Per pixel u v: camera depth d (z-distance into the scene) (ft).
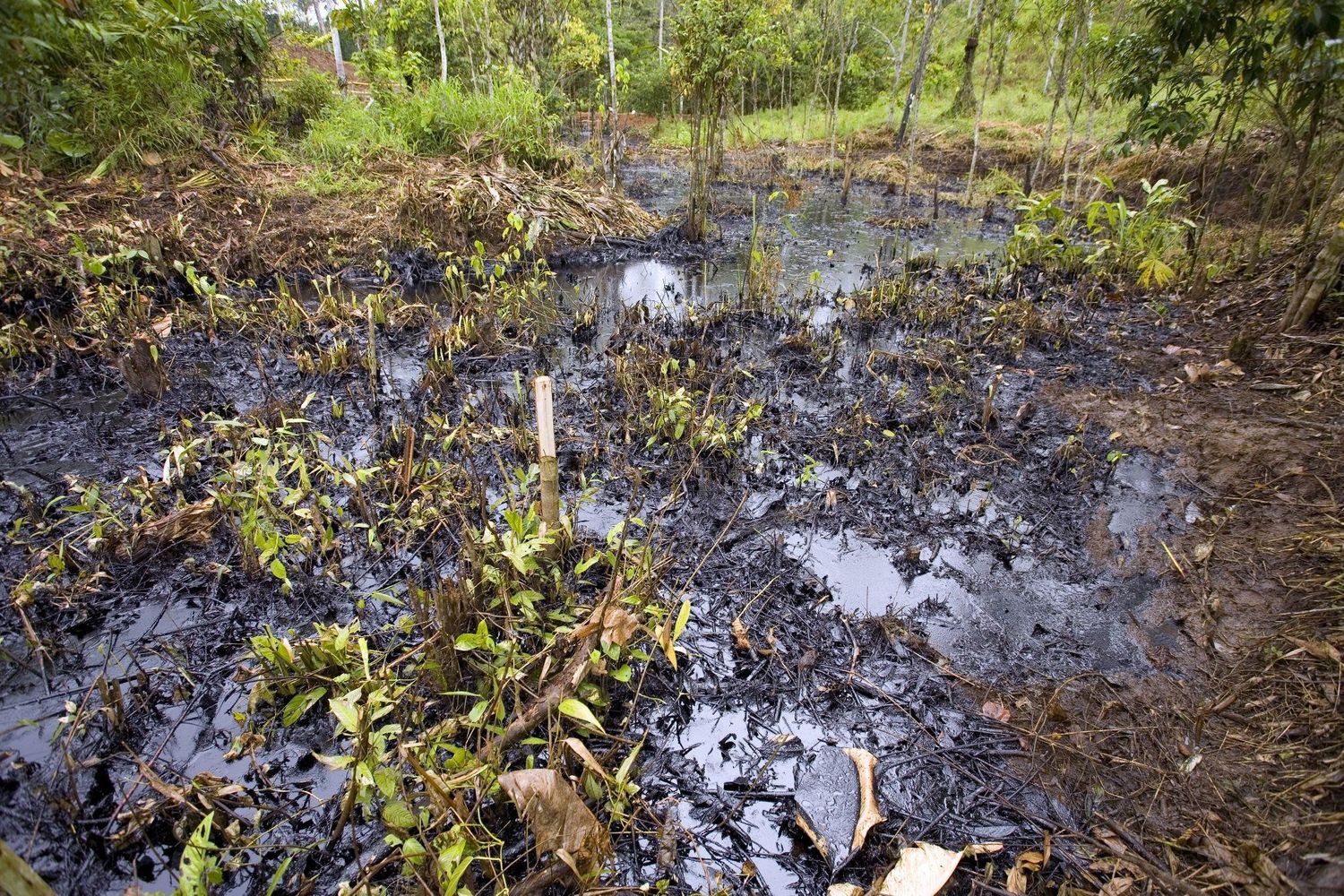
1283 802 6.56
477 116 30.12
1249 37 16.81
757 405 13.46
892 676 8.52
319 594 9.43
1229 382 14.71
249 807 6.75
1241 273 20.17
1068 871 6.35
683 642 8.91
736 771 7.40
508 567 8.75
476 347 17.48
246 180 24.99
